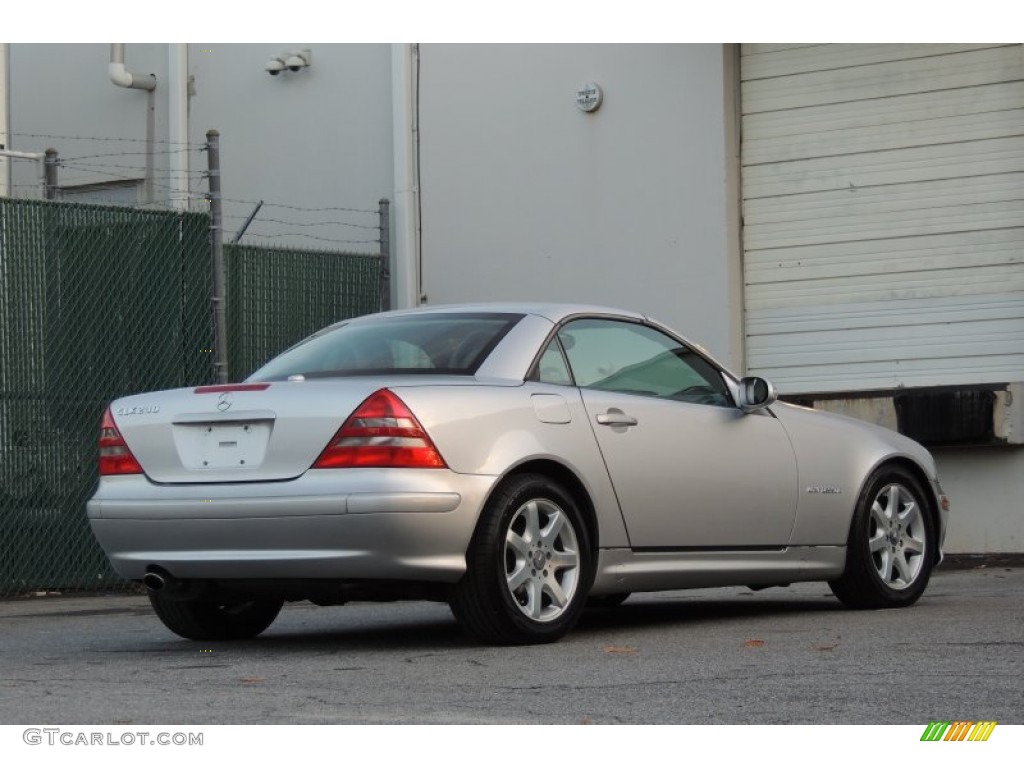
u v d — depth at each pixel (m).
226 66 15.08
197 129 15.22
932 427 11.84
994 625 6.86
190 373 10.78
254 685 5.32
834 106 12.52
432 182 13.98
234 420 6.07
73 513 10.12
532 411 6.31
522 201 13.57
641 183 13.05
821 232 12.55
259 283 11.77
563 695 4.98
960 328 12.09
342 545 5.83
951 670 5.42
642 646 6.25
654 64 13.01
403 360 6.51
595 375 6.75
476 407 6.11
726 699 4.87
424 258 13.99
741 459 7.15
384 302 12.83
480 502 5.98
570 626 6.37
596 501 6.48
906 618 7.26
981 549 12.05
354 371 6.52
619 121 13.14
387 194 14.27
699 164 12.81
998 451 11.99
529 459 6.19
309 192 14.67
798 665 5.59
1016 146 11.96
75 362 10.15
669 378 7.09
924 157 12.24
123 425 6.35
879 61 12.38
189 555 6.09
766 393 7.22
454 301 13.85
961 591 8.99
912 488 7.99
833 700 4.83
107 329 10.34
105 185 15.61
